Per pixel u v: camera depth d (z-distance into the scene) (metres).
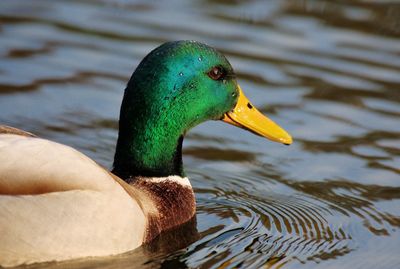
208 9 19.11
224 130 15.48
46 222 10.40
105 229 10.72
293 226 12.45
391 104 15.86
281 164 14.37
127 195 11.08
